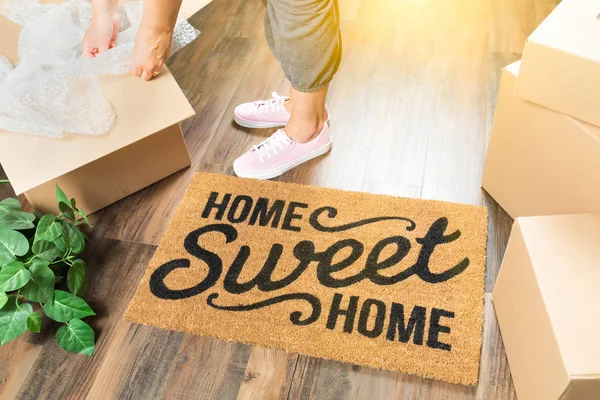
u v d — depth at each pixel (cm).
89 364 119
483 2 200
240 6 206
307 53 121
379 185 147
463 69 177
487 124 160
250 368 116
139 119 130
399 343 116
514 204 134
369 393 111
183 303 126
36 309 128
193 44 193
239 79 180
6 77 132
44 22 144
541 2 199
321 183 149
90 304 128
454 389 111
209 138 163
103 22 140
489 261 130
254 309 124
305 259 131
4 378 118
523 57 107
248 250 134
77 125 128
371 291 125
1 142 125
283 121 163
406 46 186
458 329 117
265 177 150
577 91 102
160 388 115
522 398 105
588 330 88
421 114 164
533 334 98
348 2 205
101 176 139
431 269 127
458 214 138
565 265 97
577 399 88
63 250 122
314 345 117
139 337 122
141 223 144
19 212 124
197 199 146
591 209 109
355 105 168
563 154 111
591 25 105
